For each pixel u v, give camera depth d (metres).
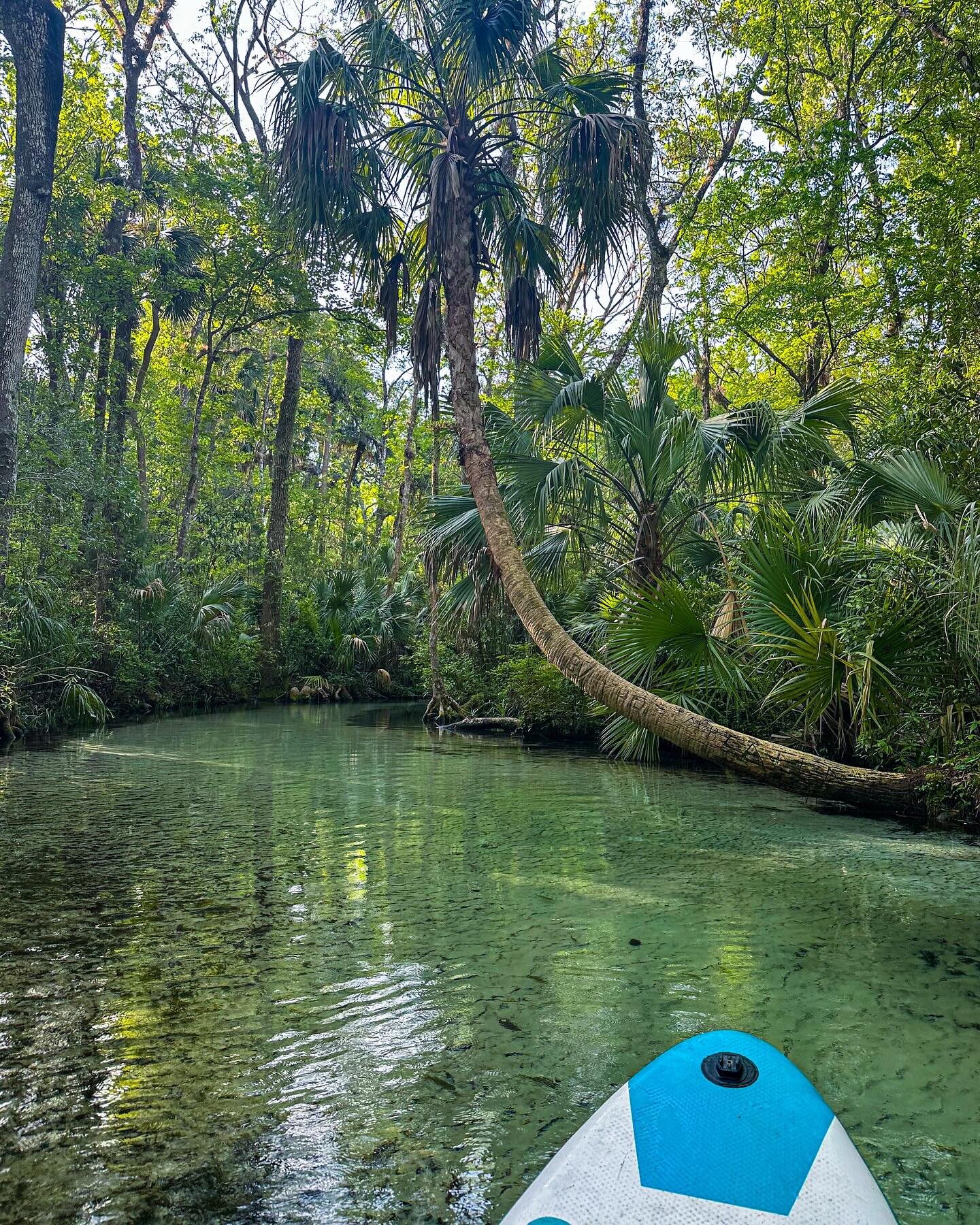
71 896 4.39
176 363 22.30
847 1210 1.36
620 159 7.67
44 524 13.91
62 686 13.46
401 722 16.03
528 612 6.82
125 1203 1.92
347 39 7.89
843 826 6.14
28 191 9.77
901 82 11.50
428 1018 2.90
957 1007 2.99
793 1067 1.73
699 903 4.26
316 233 8.59
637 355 9.53
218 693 19.64
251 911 4.14
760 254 12.45
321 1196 1.93
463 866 4.99
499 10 6.91
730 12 13.54
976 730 6.09
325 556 31.33
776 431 8.57
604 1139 1.55
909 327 11.28
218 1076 2.50
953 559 5.55
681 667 7.07
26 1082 2.47
